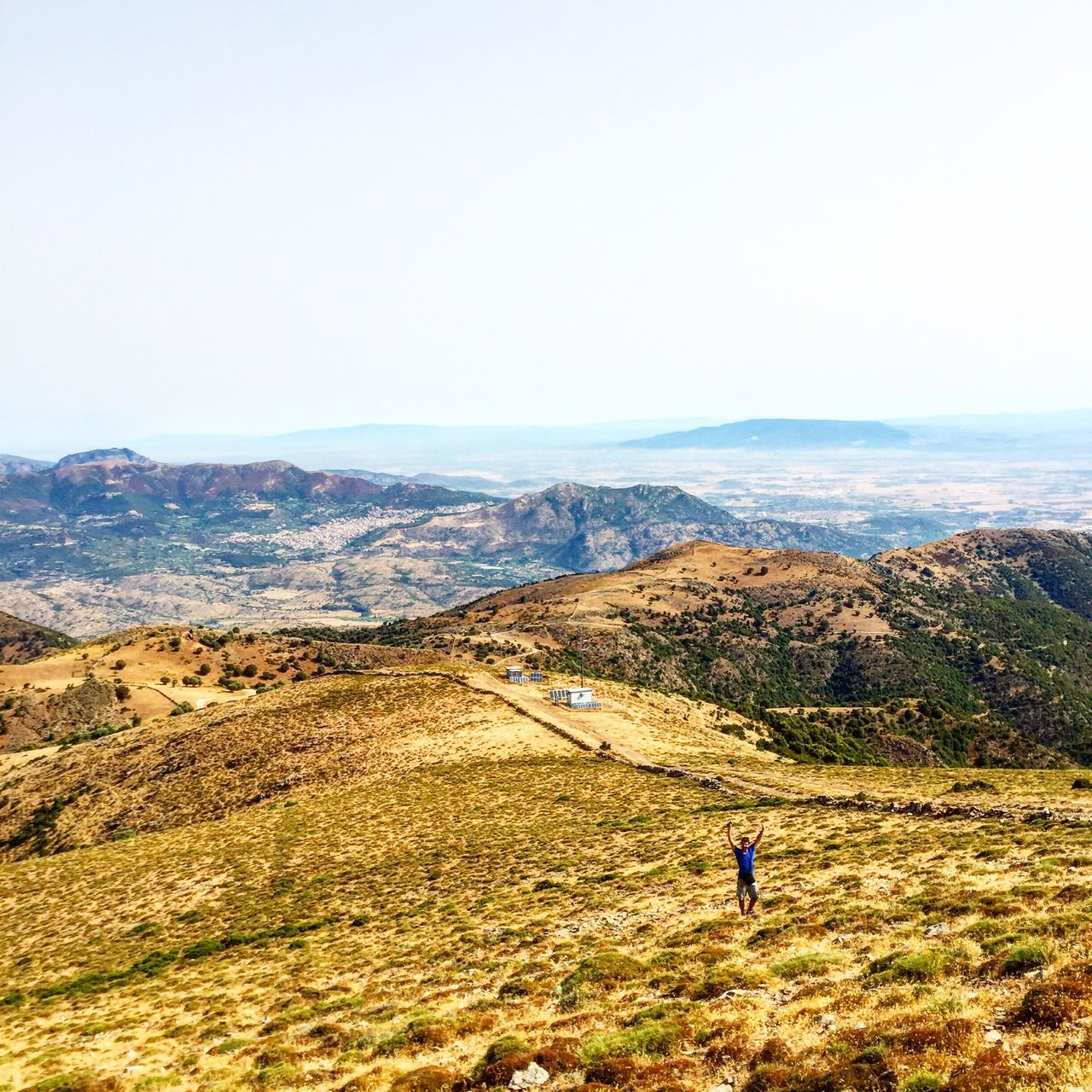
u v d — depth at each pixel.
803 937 21.19
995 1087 10.95
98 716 151.50
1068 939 16.28
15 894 63.56
